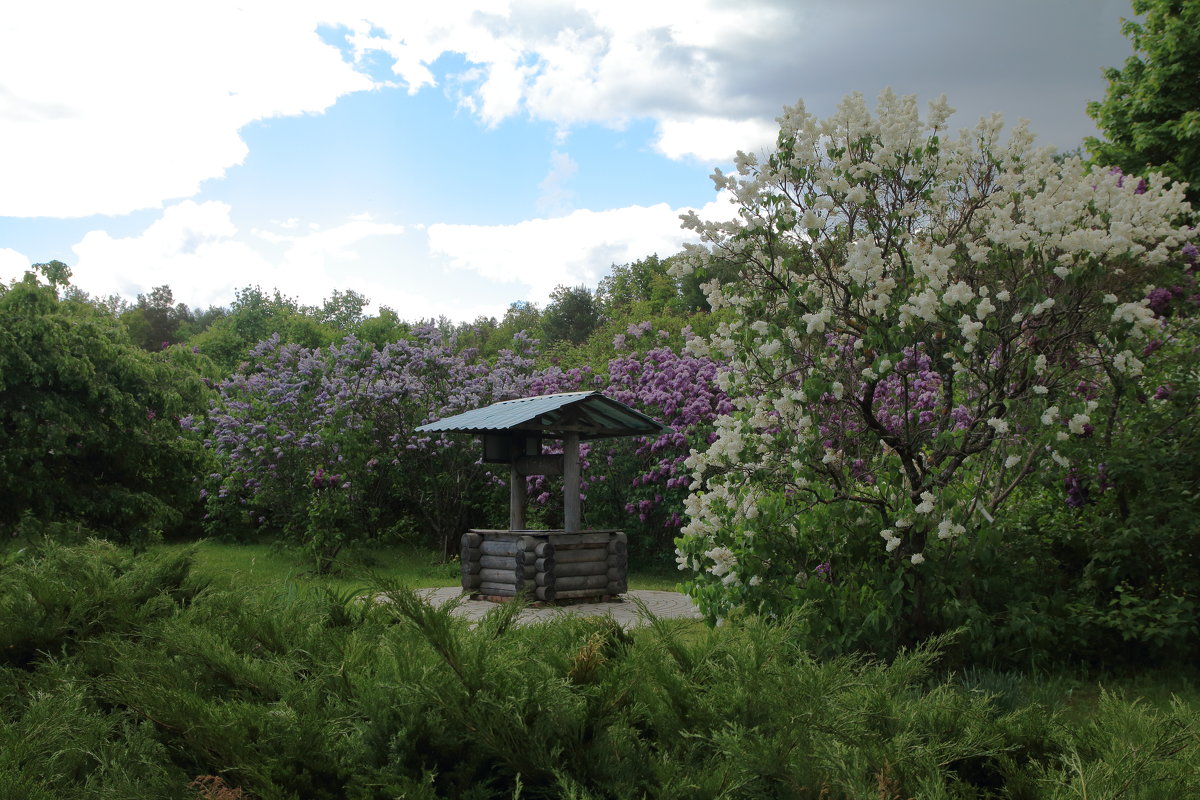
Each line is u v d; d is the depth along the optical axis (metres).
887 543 5.85
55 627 3.35
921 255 5.98
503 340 35.59
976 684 4.77
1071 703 5.09
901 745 2.12
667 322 24.31
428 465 16.67
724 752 2.14
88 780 2.22
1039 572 6.35
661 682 2.46
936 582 5.79
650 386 14.88
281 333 33.06
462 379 17.41
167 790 2.11
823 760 2.01
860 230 6.52
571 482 11.37
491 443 12.02
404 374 16.84
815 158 6.45
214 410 18.09
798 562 6.12
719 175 6.41
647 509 14.43
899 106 6.59
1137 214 6.13
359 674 2.55
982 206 6.58
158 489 15.48
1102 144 19.62
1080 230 5.81
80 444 13.96
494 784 2.18
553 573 10.90
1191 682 5.55
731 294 6.63
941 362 6.34
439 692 2.17
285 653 2.95
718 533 6.47
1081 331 5.94
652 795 2.09
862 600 5.77
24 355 13.26
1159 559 6.13
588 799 2.00
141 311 63.75
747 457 6.30
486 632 2.55
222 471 17.84
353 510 15.84
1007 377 6.04
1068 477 6.68
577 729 2.19
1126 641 5.98
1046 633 5.63
